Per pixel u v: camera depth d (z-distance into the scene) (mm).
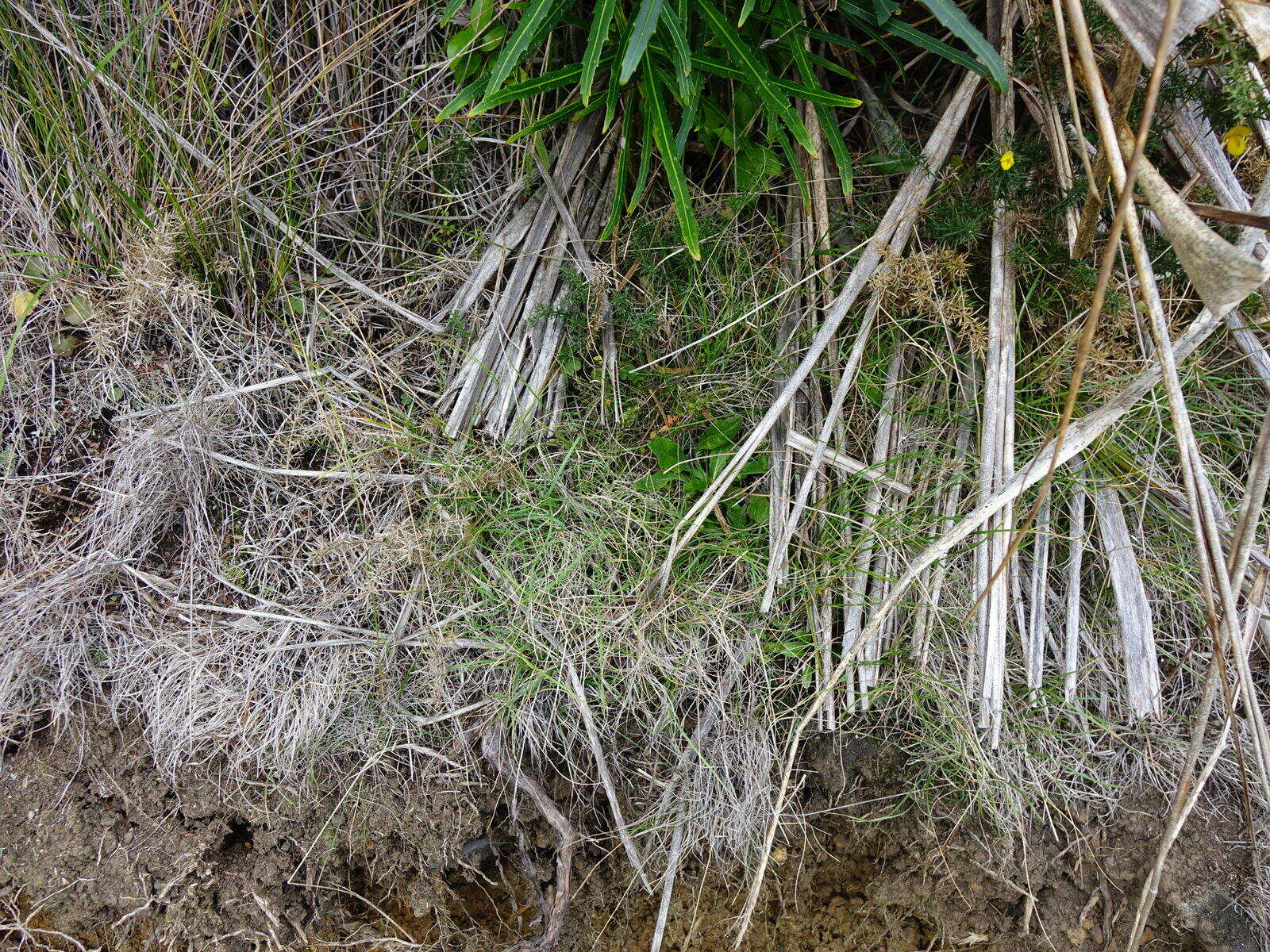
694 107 1179
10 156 1271
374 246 1348
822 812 1313
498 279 1331
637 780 1301
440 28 1301
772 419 1233
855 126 1341
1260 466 1033
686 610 1286
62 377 1328
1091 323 926
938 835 1300
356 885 1314
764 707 1290
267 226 1324
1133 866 1286
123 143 1277
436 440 1317
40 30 1235
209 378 1317
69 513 1328
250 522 1329
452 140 1300
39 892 1271
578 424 1322
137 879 1272
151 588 1311
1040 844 1293
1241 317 1254
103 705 1306
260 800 1280
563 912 1261
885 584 1281
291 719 1271
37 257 1300
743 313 1309
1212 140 1204
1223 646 1239
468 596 1295
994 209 1237
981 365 1263
